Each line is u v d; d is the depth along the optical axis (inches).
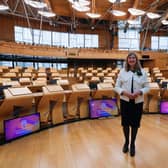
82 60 590.6
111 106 187.0
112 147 112.8
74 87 173.3
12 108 126.2
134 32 713.0
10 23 524.4
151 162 94.9
